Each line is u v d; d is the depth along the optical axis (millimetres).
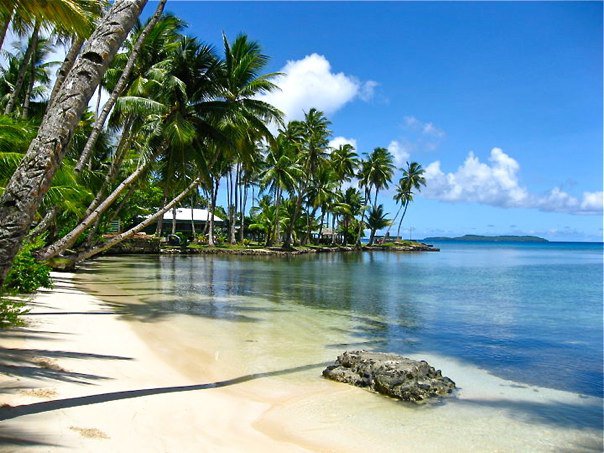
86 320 13211
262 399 8086
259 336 13148
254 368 10000
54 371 7555
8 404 5680
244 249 58344
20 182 4023
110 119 17359
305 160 62031
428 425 7230
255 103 19344
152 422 6148
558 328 15906
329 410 7676
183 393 7758
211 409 7203
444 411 7852
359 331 14570
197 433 6129
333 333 14109
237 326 14422
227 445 5910
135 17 4840
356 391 8641
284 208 70688
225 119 16344
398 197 90188
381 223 87438
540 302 22438
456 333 14781
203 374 9367
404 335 14219
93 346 10195
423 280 32938
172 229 61625
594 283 32406
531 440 6859
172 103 16484
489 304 21500
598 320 17547
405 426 7152
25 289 15891
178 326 13938
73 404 6133
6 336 9586
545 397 8797
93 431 5336
